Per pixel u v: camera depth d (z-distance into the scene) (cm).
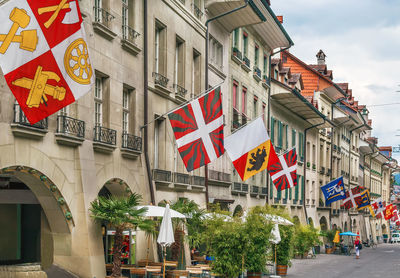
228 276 2058
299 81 4900
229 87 3125
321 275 2706
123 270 1825
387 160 9681
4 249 1738
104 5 1847
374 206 6506
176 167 2459
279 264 2612
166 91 2275
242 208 3356
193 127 1828
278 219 2431
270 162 2161
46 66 1110
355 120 6512
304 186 4759
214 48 2945
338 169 6203
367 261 3984
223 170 3075
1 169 1341
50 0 1115
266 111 3853
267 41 3844
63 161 1584
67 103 1145
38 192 1569
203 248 2727
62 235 1636
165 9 2288
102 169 1791
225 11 2884
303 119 4669
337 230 5122
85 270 1616
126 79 1966
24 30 1077
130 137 1975
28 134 1419
